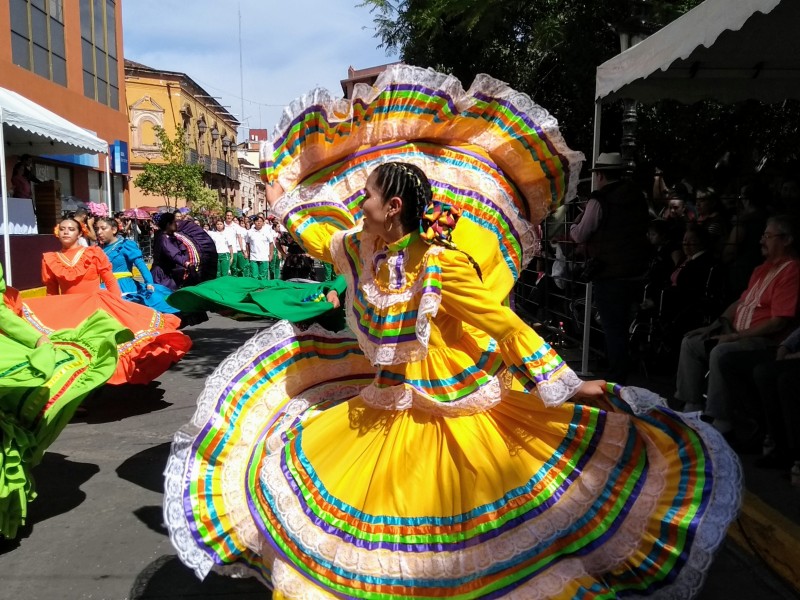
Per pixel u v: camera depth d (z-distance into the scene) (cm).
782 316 439
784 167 760
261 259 1733
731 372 441
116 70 2656
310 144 286
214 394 278
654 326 663
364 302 254
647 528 238
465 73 1458
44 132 1124
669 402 579
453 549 230
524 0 1203
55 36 2091
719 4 437
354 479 243
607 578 238
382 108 288
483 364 247
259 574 267
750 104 1047
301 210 294
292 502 246
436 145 300
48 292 652
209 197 3375
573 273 766
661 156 1183
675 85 709
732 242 629
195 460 270
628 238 563
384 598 229
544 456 245
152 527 395
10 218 1093
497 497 235
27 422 367
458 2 1199
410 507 235
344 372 303
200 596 320
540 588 227
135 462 502
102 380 392
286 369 294
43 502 431
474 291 230
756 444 447
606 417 248
